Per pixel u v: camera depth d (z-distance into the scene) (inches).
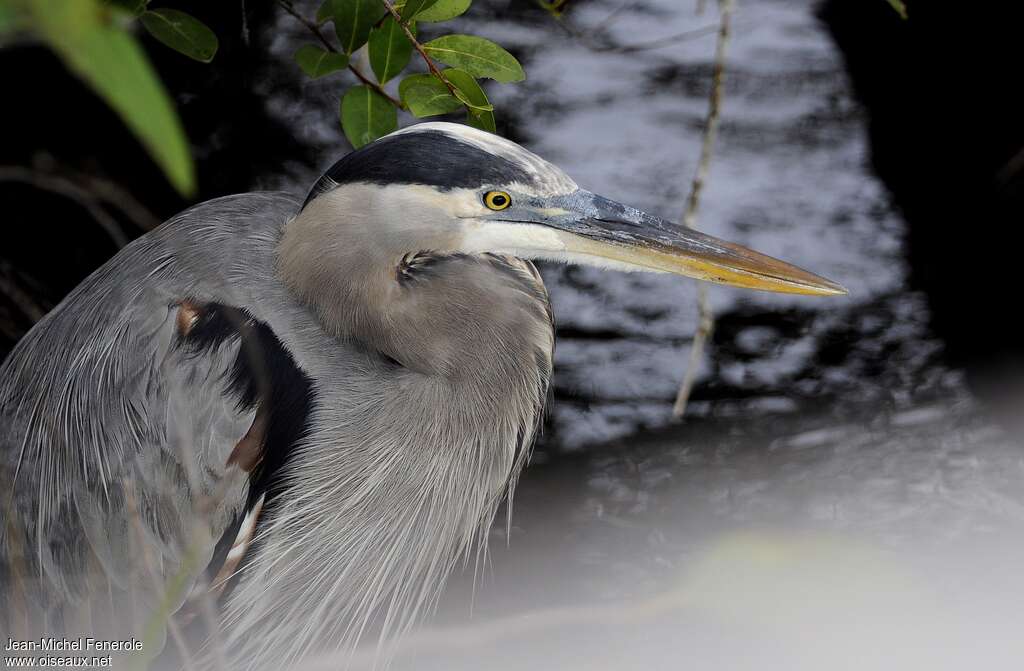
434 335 234.5
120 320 244.5
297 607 247.1
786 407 390.6
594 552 340.2
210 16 451.5
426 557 250.7
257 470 234.8
